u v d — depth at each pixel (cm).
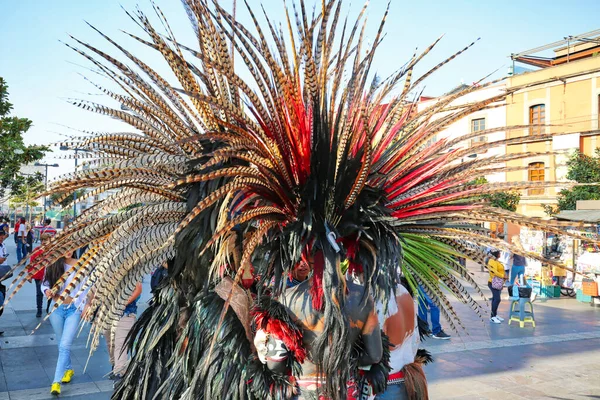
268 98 182
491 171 218
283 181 191
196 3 179
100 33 180
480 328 829
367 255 192
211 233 196
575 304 1141
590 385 531
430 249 239
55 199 183
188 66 186
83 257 188
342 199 194
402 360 232
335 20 196
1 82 1328
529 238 1338
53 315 487
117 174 181
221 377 185
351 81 203
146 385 209
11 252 2266
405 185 224
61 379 472
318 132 190
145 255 193
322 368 182
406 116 230
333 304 180
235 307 193
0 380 506
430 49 211
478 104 212
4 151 1051
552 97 2412
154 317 215
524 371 580
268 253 197
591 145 2316
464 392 505
